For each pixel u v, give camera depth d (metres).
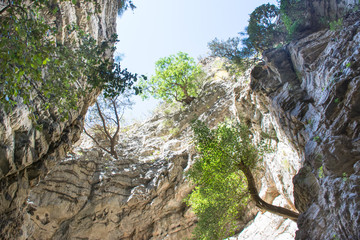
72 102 10.15
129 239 24.05
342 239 8.78
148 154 29.61
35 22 8.11
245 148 15.55
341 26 13.65
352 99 10.52
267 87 16.69
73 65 10.34
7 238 11.78
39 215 22.56
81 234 23.23
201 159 16.36
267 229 20.38
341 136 10.34
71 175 24.58
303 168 12.35
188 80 33.47
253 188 14.53
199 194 16.84
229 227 17.23
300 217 11.32
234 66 22.06
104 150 28.22
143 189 25.06
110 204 24.23
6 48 7.40
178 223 24.38
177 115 33.22
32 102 11.40
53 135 13.34
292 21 16.53
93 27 16.53
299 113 13.91
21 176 12.70
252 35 18.50
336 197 9.42
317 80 13.48
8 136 10.22
